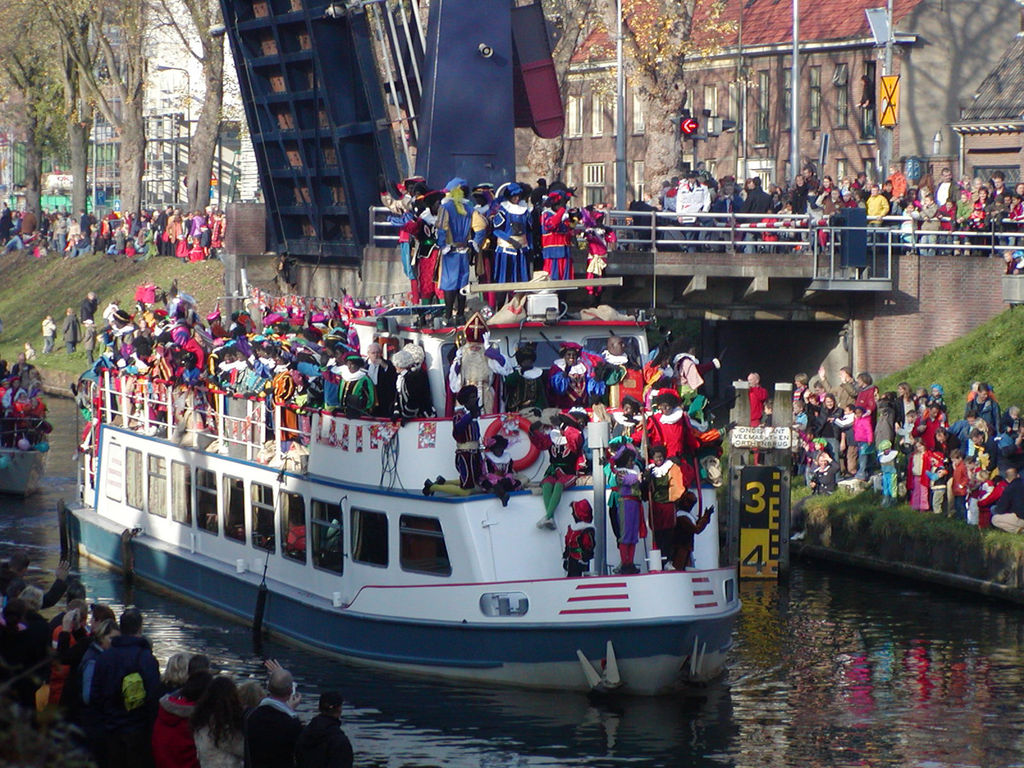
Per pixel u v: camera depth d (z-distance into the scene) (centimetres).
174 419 6875
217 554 6525
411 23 9994
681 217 9338
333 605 5644
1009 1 17050
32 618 3788
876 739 4850
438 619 5278
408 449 5428
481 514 5256
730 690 5344
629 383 5603
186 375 6781
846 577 7219
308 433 5941
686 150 18800
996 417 7331
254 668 5591
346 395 5616
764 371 10738
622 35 11944
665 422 5384
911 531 7131
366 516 5569
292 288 11431
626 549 5238
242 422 6400
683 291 9488
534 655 5128
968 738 4853
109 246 18300
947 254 9600
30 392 9681
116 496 7481
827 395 8131
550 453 5316
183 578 6731
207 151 17175
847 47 16838
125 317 7688
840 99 17088
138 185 18762
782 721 5012
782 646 5956
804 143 17450
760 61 17825
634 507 5231
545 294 5616
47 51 19525
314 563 5856
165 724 3556
